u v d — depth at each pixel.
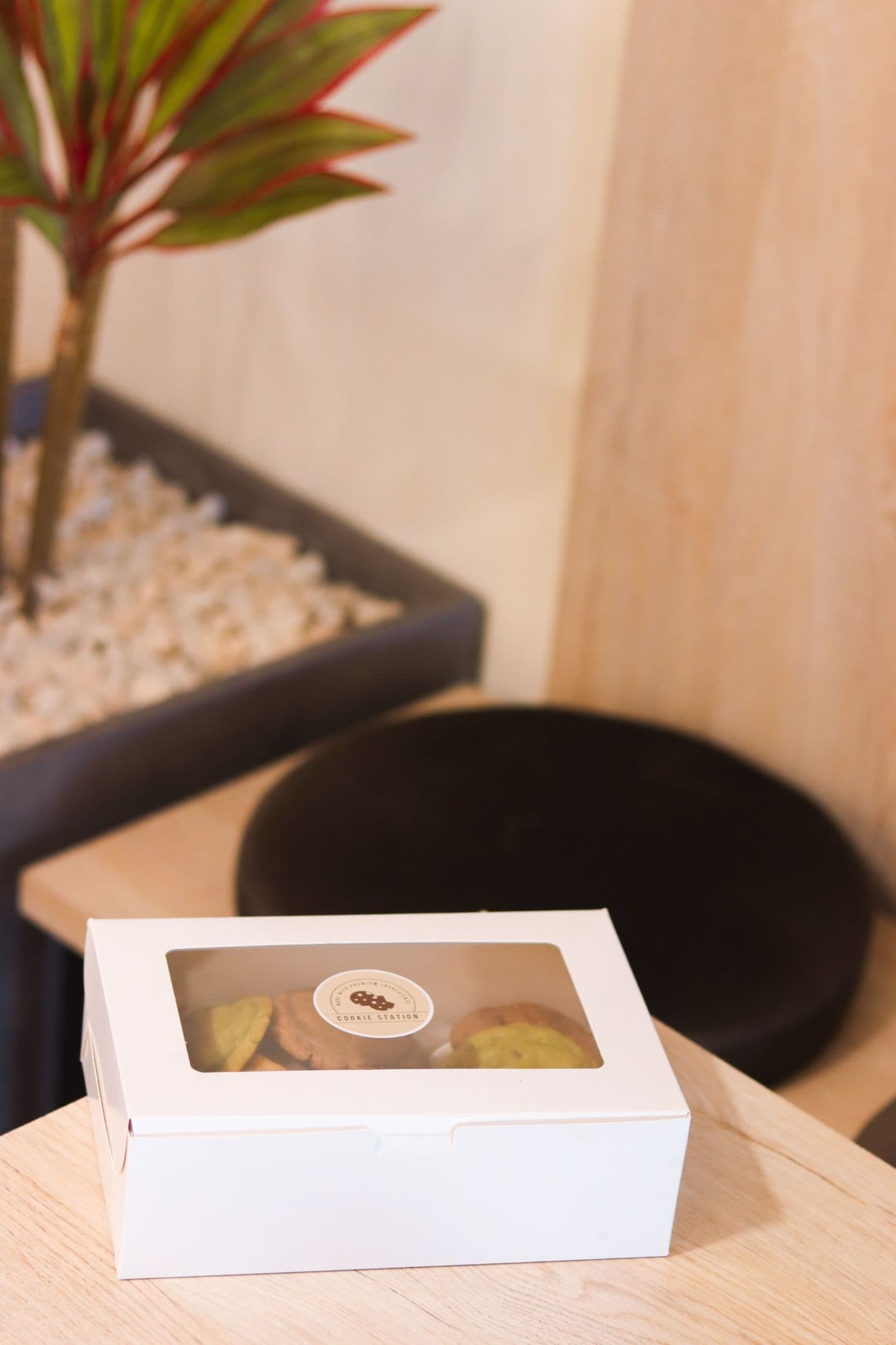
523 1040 1.23
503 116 2.18
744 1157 1.30
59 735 1.98
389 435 2.52
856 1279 1.24
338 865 1.74
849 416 1.78
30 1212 1.22
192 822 1.98
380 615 2.47
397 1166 1.18
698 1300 1.22
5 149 1.83
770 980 1.65
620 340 1.95
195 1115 1.16
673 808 1.85
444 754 1.95
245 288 2.69
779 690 1.95
